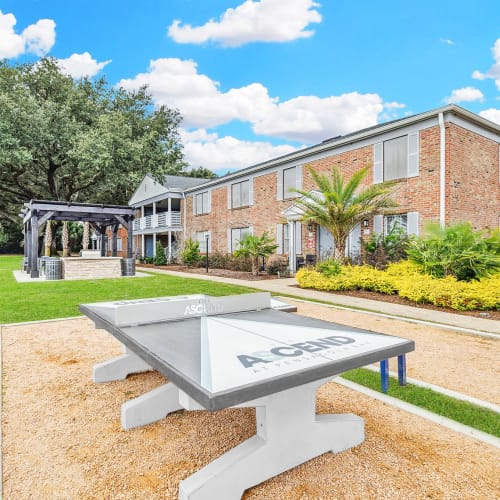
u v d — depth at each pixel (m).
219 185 19.27
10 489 2.09
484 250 8.01
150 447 2.51
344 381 3.63
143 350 2.24
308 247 14.00
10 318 6.54
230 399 1.58
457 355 4.43
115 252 18.39
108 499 2.01
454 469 2.25
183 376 1.77
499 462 2.32
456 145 10.35
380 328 5.70
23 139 19.61
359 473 2.22
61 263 13.05
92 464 2.32
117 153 21.23
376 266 10.45
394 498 2.01
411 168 10.83
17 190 26.47
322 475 2.20
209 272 15.31
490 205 11.59
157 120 28.75
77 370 4.03
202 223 20.67
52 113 20.89
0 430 2.73
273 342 2.37
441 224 9.15
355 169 12.45
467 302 7.03
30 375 3.87
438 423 2.81
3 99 18.38
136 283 11.29
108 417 2.95
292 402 2.22
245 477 2.04
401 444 2.53
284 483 2.14
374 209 10.33
